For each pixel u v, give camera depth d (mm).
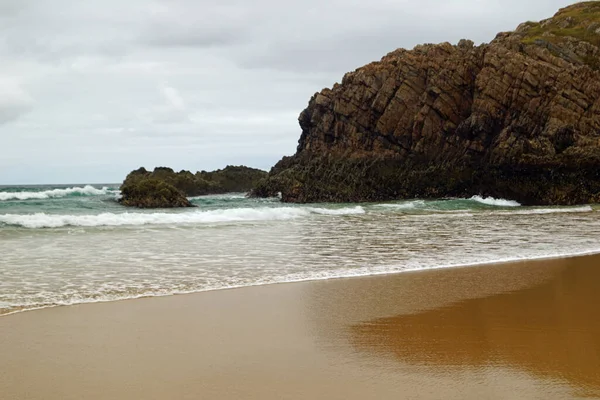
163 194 41906
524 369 7004
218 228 24859
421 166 52312
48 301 10422
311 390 6328
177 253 17078
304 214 33594
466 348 7812
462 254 17141
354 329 8766
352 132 56031
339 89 57906
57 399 6020
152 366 7043
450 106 53406
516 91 50844
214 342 8055
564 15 76250
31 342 7922
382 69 56125
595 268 14672
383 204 44781
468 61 54219
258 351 7676
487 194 49219
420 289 11836
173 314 9578
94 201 42781
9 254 16516
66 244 18875
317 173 53719
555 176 48250
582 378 6719
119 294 11117
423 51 56531
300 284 12320
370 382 6570
